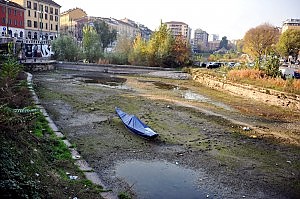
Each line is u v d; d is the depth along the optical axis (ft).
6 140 32.14
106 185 37.65
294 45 247.29
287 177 44.70
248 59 288.92
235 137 63.16
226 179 42.50
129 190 37.06
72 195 30.01
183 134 62.49
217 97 115.55
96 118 70.38
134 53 217.97
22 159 30.63
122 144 53.57
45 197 26.40
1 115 33.53
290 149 57.82
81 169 38.75
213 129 68.03
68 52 205.36
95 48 218.18
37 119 55.36
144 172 42.78
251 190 39.81
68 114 72.18
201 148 54.65
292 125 77.10
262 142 61.05
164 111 83.51
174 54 222.07
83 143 52.31
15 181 23.98
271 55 133.80
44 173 31.94
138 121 63.41
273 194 39.22
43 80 131.23
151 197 35.96
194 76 174.19
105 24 307.37
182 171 44.06
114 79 157.17
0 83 54.75
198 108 90.12
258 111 92.07
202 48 597.93
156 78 173.17
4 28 215.10
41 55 188.75
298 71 144.97
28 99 70.85
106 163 44.70
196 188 39.14
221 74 153.28
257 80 120.57
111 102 91.81
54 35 307.78
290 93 98.63
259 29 277.64
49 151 41.57
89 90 113.09
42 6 285.23
